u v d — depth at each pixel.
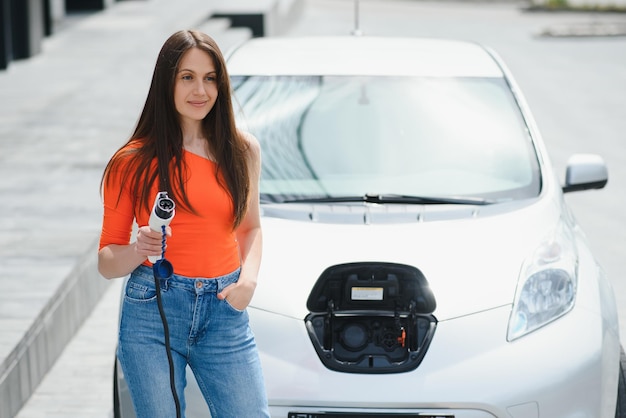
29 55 15.87
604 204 9.53
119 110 11.61
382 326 4.26
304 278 4.29
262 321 4.17
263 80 5.41
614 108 14.92
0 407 4.93
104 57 16.03
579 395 4.13
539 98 15.89
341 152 5.05
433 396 4.02
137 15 20.94
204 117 3.43
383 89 5.37
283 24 24.16
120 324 3.44
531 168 5.05
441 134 5.16
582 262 4.62
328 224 4.59
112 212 3.40
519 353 4.11
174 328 3.38
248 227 3.61
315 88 5.37
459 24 27.62
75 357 6.04
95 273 6.95
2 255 6.60
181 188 3.32
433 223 4.62
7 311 5.63
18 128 10.68
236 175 3.38
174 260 3.36
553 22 28.33
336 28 25.62
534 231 4.59
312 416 4.04
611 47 22.62
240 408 3.48
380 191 4.89
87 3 21.69
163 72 3.33
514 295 4.26
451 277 4.29
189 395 4.04
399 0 33.78
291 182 4.92
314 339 4.14
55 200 7.93
